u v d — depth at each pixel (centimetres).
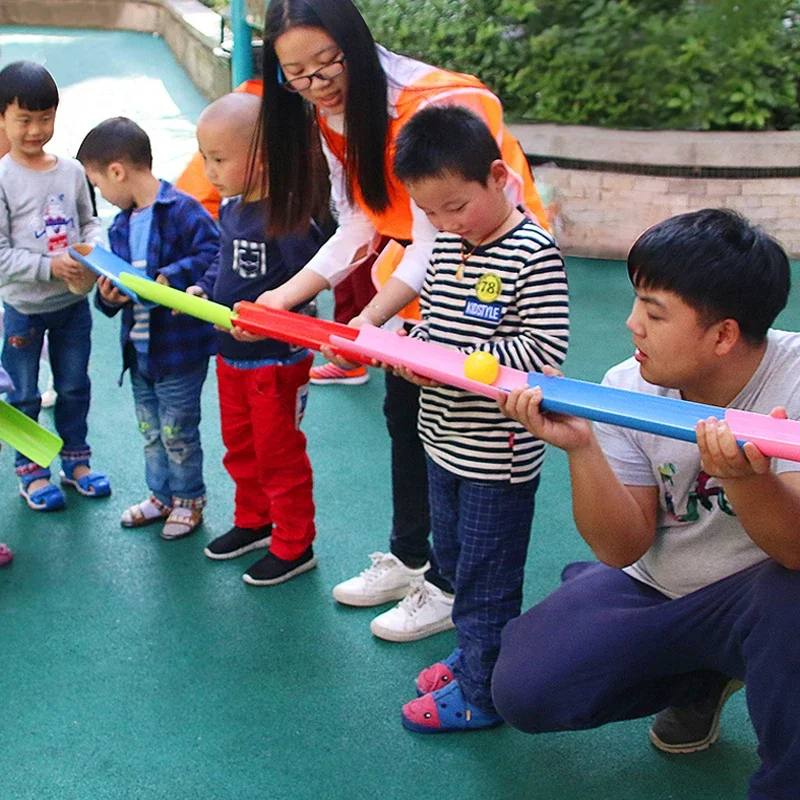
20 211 264
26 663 223
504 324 180
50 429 321
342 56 187
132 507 278
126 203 253
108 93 759
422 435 195
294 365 236
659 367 152
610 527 164
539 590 246
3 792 189
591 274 451
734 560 168
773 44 423
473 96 200
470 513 189
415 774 193
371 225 219
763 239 146
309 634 233
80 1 989
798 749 149
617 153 450
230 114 222
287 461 242
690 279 143
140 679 219
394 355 167
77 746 200
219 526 276
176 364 254
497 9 420
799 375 154
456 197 171
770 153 443
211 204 322
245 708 210
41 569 257
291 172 212
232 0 404
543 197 448
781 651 149
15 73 254
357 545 265
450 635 233
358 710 210
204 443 317
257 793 189
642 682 179
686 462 166
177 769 195
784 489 140
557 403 147
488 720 202
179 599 246
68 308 278
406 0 448
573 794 187
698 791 188
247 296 234
